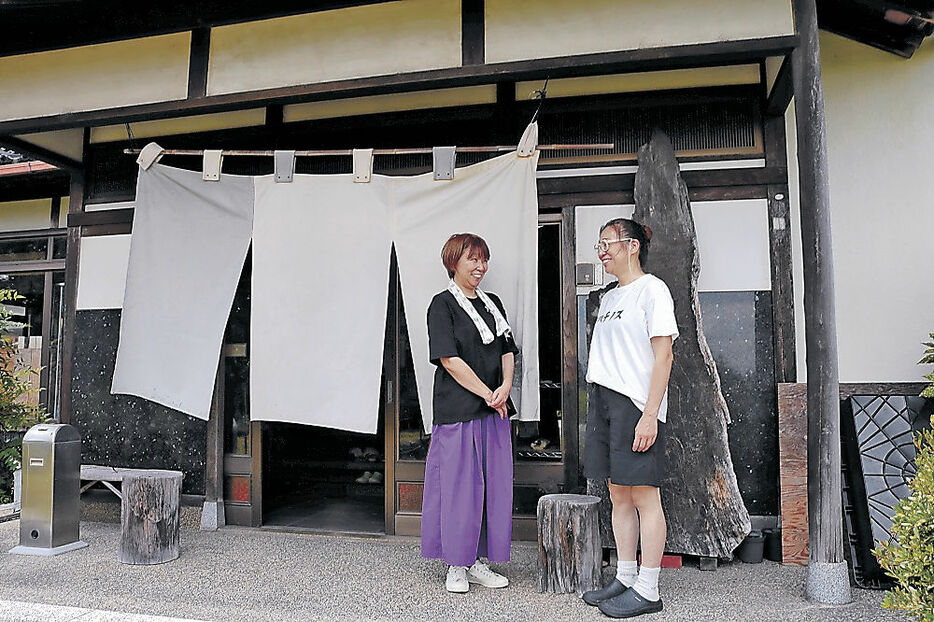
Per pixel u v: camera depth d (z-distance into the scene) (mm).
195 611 2748
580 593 2965
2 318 5582
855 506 3203
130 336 3916
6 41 3850
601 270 3852
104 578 3184
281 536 4012
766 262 3697
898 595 1944
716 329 3717
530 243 3527
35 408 5387
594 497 3148
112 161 4750
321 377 3662
